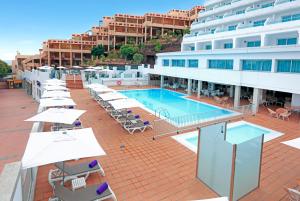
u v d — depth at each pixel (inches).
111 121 597.6
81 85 1243.2
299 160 386.9
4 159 641.6
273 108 803.4
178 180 313.0
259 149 285.6
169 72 1220.5
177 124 568.4
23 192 209.5
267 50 697.6
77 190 249.8
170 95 1119.0
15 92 1991.9
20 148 729.0
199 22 1549.0
